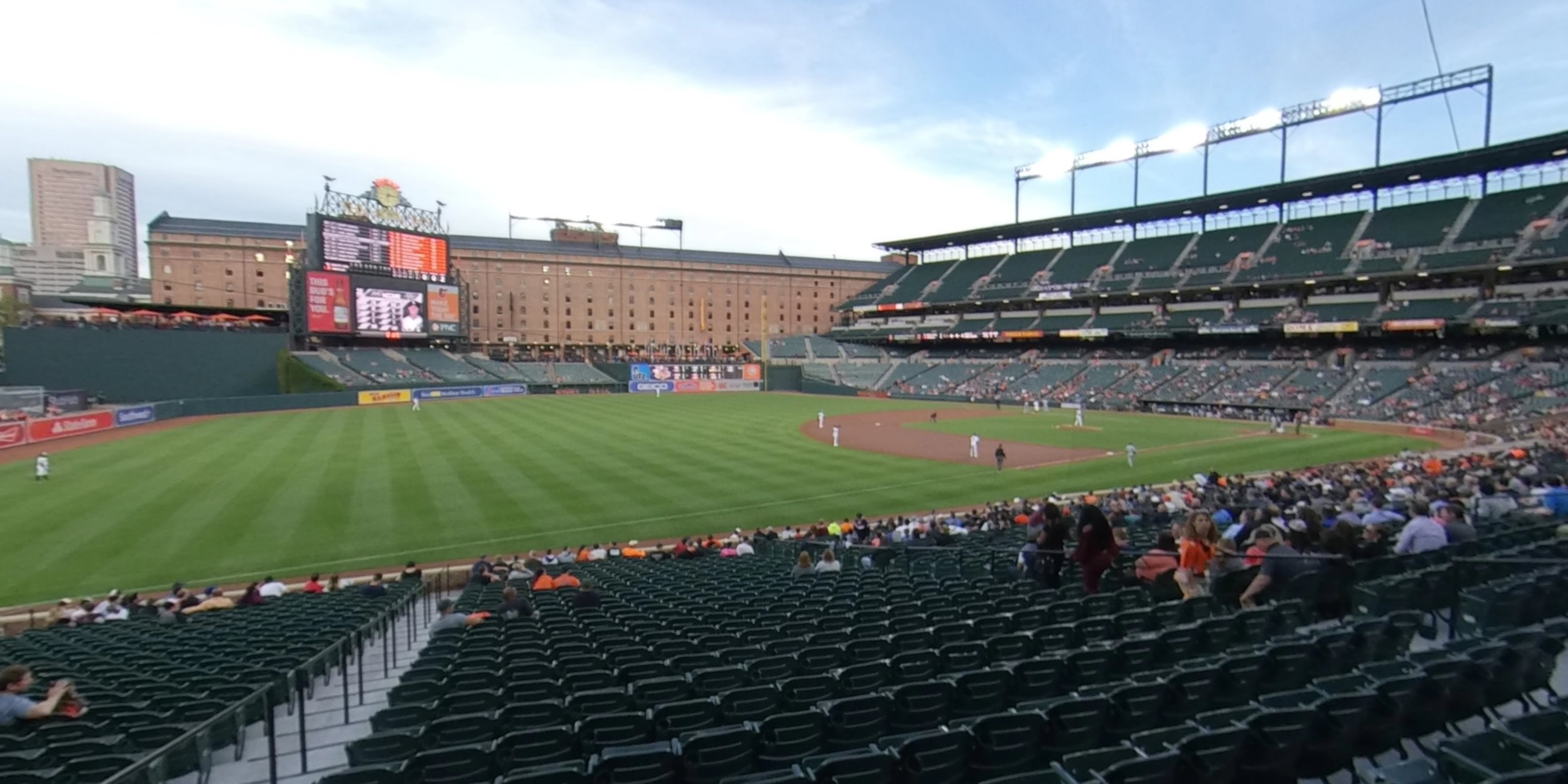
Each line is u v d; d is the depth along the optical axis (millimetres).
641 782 5512
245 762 8562
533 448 44969
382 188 83062
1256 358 75688
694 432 53812
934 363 99625
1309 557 9141
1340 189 73250
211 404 63938
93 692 9164
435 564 23531
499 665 9828
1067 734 5902
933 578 16625
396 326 80938
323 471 37000
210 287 103812
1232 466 39562
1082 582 13781
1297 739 5176
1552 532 12930
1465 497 19719
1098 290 86312
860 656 9141
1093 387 79688
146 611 17281
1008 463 41188
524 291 118688
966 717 6918
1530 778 3807
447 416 63688
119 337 69500
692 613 12938
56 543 24812
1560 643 6645
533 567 20281
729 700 7102
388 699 9016
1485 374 58594
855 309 116812
